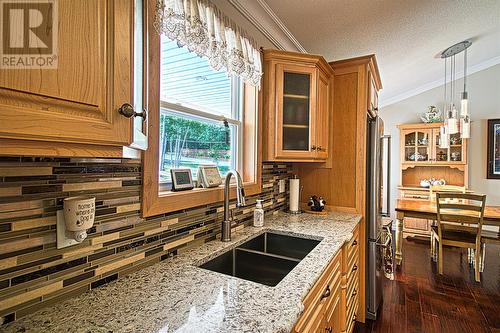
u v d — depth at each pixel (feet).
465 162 15.06
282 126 6.31
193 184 4.61
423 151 16.42
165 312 2.48
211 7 4.20
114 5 1.84
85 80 1.67
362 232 7.45
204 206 4.58
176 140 4.63
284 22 7.00
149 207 3.45
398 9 7.29
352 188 7.63
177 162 4.67
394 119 17.85
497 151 15.21
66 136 1.58
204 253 4.06
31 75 1.42
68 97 1.58
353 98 7.58
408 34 9.23
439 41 10.87
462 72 15.85
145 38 2.74
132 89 2.02
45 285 2.47
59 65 1.54
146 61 2.78
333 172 7.87
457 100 16.14
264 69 6.22
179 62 4.58
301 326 2.94
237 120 6.14
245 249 4.60
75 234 2.60
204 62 5.17
